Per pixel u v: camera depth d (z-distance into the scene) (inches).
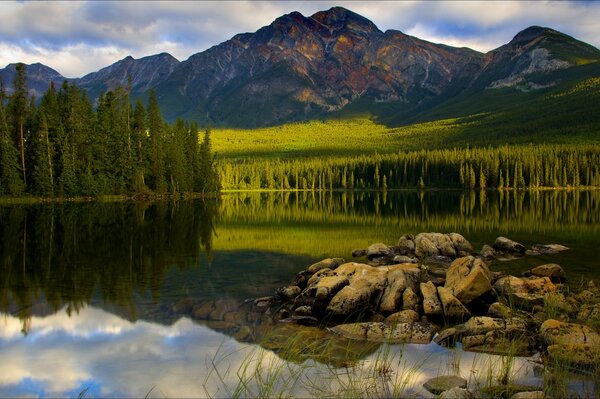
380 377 441.4
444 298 662.5
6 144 3100.4
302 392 406.0
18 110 3280.0
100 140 3494.1
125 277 904.9
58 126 3356.3
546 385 403.2
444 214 2559.1
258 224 2004.2
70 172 3260.3
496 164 6112.2
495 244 1307.8
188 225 1882.4
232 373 453.1
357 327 593.0
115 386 423.5
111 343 537.6
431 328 587.8
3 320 619.8
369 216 2459.4
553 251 1258.0
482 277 710.5
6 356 494.6
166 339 554.6
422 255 1182.3
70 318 632.4
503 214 2519.7
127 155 3614.7
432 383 415.5
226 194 5772.6
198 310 686.5
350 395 397.1
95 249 1236.5
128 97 3870.6
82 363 477.7
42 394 407.2
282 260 1135.6
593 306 638.5
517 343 521.7
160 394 406.9
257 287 844.6
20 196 3115.2
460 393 372.5
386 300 696.4
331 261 948.0
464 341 538.9
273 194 5856.3
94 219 2001.7
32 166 3277.6
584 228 1823.3
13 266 992.2
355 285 702.5
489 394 394.6
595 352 460.1
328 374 449.7
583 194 4810.5
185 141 4475.9
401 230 1812.3
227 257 1168.8
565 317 612.7
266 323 633.6
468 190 6166.3
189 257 1154.7
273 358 495.8
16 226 1696.6
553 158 6220.5
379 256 1200.8
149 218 2121.1
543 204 3316.9
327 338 571.8
